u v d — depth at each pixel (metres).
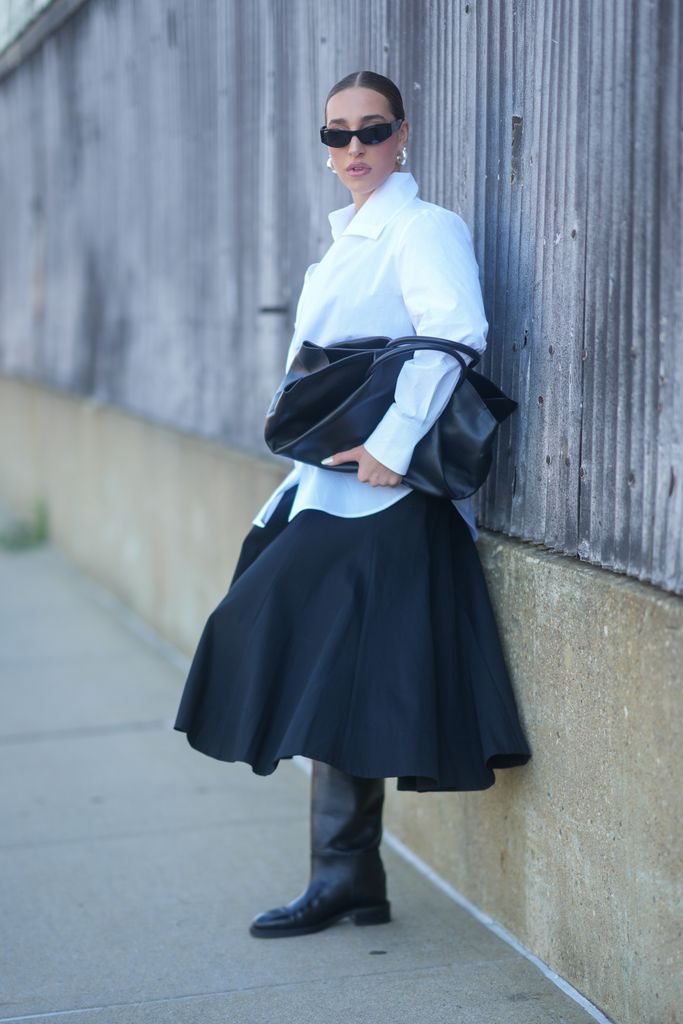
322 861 5.81
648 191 4.36
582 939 5.02
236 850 6.86
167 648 11.04
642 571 4.54
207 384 9.98
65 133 13.83
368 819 5.78
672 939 4.38
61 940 5.81
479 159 5.61
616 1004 4.80
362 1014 5.01
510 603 5.37
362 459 4.97
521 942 5.54
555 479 5.14
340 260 5.17
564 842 5.09
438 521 5.24
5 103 16.67
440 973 5.33
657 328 4.36
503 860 5.64
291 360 5.38
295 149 7.95
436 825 6.32
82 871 6.60
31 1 14.43
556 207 5.00
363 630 5.04
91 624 11.88
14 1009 5.16
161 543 11.06
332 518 5.18
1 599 12.84
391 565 5.10
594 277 4.75
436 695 5.07
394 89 5.18
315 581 5.15
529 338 5.28
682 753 4.25
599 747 4.77
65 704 9.55
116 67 11.80
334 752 4.93
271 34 8.20
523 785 5.39
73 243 13.84
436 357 4.85
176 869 6.61
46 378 15.45
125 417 11.97
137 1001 5.20
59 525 14.81
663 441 4.36
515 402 5.24
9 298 17.19
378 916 5.82
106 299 12.72
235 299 9.26
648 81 4.34
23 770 8.18
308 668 5.08
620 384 4.62
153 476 11.18
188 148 10.04
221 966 5.49
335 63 7.19
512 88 5.30
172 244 10.62
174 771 8.14
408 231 5.00
